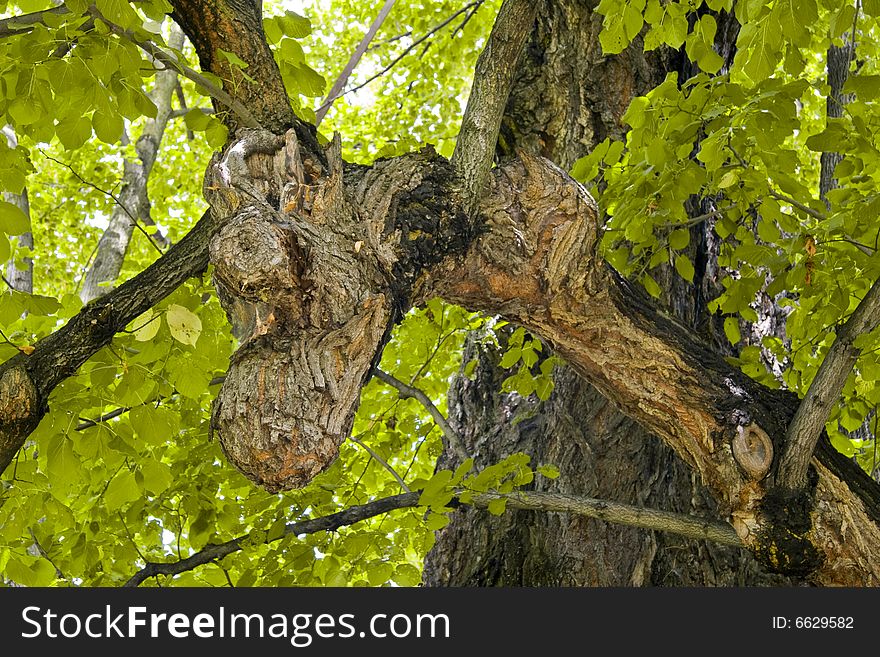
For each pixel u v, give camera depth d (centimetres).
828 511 294
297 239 243
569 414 453
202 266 298
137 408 305
